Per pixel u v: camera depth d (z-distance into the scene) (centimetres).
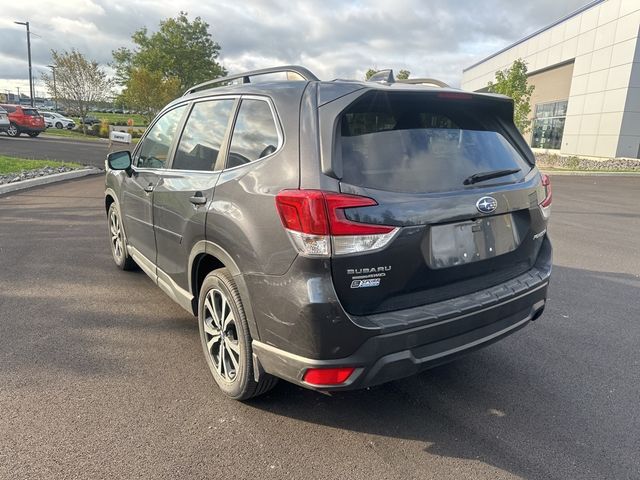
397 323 246
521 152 337
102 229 777
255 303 264
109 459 256
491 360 377
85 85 3375
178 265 361
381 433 284
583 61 2814
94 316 438
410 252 252
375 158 257
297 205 238
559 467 258
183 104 397
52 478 241
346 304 242
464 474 252
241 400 309
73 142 2847
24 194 1126
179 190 345
